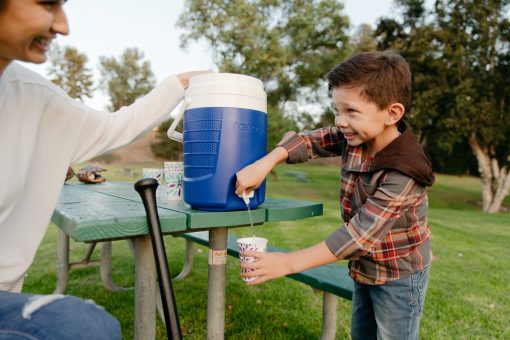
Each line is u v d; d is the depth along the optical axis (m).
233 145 1.12
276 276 1.08
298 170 24.12
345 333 2.07
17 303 0.61
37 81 0.92
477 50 12.20
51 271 3.07
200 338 2.00
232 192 1.14
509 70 12.11
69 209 1.18
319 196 13.35
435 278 3.15
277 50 13.30
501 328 2.20
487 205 12.73
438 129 13.00
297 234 4.81
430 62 12.09
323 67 14.73
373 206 1.12
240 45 13.55
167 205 1.33
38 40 0.72
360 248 1.10
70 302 0.62
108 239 1.10
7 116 0.84
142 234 1.03
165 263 0.94
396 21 13.23
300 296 2.58
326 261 1.11
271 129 13.87
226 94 1.12
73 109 1.00
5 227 0.89
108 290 2.63
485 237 5.42
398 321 1.26
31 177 0.94
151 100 1.22
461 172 23.36
